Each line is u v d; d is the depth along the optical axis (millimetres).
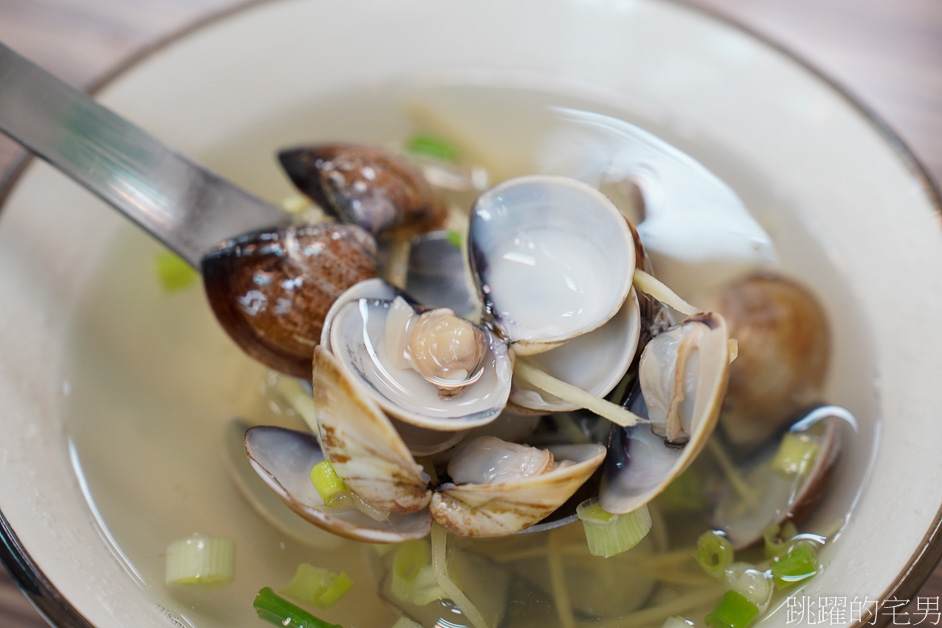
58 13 280
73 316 212
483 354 178
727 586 187
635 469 176
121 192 205
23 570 169
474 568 189
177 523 196
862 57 274
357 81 251
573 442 184
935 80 269
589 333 179
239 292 195
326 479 179
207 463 204
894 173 211
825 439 200
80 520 188
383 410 171
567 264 184
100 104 210
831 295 216
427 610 187
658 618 186
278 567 192
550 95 252
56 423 199
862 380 204
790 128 228
